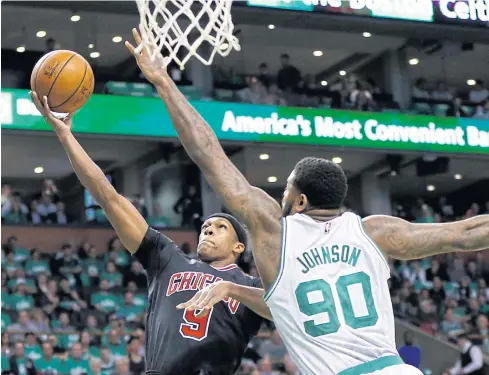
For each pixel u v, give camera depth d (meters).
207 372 4.62
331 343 3.49
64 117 4.38
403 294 19.77
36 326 15.84
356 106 21.42
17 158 22.47
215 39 4.96
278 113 20.34
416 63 24.20
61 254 18.67
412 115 21.34
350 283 3.56
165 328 4.63
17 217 20.62
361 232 3.65
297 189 3.72
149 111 19.70
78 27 21.19
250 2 19.05
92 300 17.72
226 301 4.70
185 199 22.81
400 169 24.36
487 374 17.47
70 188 23.95
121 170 23.52
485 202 26.48
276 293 3.57
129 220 4.62
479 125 21.83
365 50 23.75
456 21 20.69
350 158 23.70
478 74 24.98
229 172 3.67
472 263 21.77
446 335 19.00
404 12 20.31
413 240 3.65
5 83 20.38
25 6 19.58
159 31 4.85
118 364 14.71
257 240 3.62
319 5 19.73
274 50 23.56
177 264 4.75
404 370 3.44
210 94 20.84
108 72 22.47
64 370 14.54
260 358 15.98
